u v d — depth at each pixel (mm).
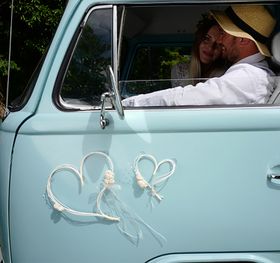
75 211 2543
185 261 2568
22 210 2557
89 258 2570
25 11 8102
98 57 2607
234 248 2564
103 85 2602
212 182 2539
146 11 3049
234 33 2805
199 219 2547
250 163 2547
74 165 2535
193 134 2543
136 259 2566
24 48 7477
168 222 2545
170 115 2543
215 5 2744
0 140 2668
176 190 2537
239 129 2547
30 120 2555
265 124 2545
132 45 3439
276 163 2551
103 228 2555
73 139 2543
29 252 2576
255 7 2787
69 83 2604
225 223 2551
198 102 2654
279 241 2570
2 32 8039
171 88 2729
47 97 2586
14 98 3201
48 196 2539
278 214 2559
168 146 2539
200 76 3043
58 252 2572
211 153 2541
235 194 2545
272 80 2787
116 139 2535
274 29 2836
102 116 2490
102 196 2537
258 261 2584
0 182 2625
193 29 3424
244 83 2707
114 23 2602
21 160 2549
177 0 2652
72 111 2566
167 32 3473
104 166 2535
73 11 2615
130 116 2541
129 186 2535
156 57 3531
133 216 2543
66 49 2605
